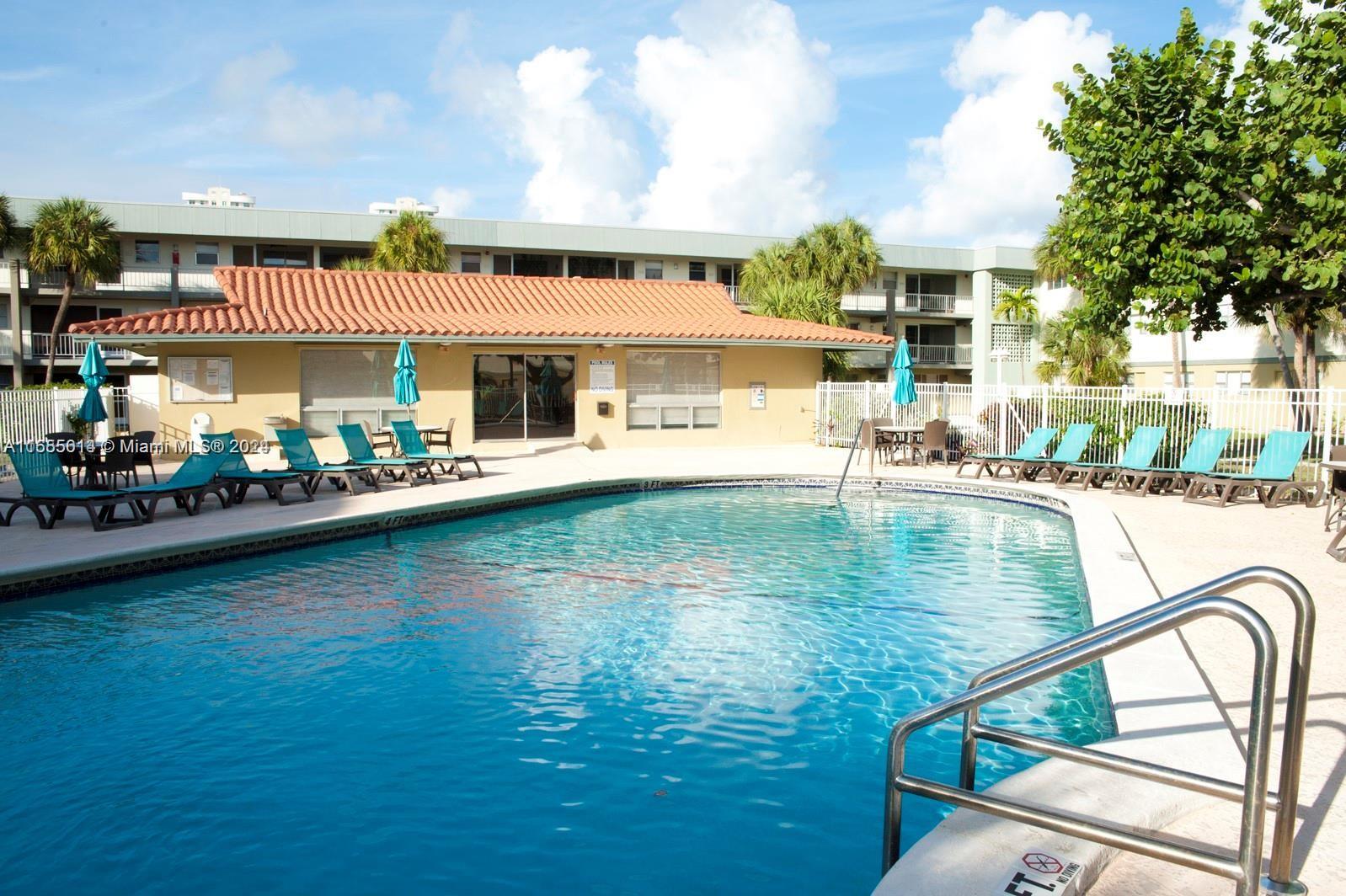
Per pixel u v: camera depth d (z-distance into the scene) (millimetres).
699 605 8164
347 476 14547
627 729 5301
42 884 3684
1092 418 17719
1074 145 12383
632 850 3951
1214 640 5734
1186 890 2877
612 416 22031
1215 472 13914
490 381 21766
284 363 19156
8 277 41312
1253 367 34250
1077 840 3059
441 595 8586
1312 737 4055
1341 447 10484
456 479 16047
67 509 13086
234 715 5547
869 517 13383
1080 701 5586
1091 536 9766
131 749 5035
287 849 3965
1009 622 7559
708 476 16406
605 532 12109
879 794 4461
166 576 9258
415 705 5703
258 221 42938
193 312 19062
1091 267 12273
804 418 23719
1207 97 11172
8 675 6266
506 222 46281
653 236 48719
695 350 22656
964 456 16984
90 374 14172
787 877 3732
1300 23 10883
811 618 7699
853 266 40812
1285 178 10414
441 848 3975
